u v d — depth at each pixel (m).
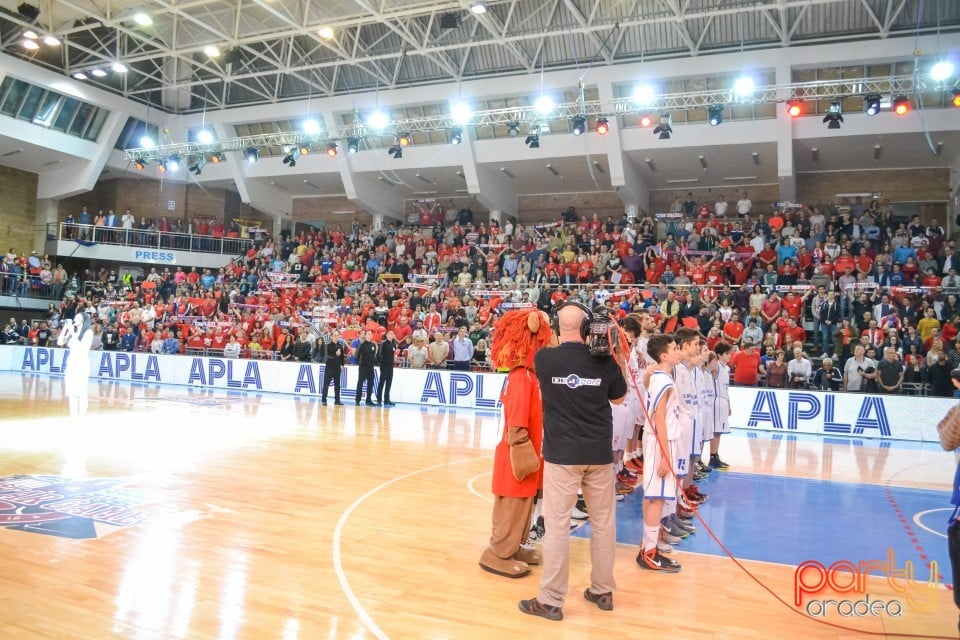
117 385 19.27
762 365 15.46
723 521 6.45
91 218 30.55
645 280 20.53
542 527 5.58
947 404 13.47
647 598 4.30
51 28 21.03
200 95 27.91
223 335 21.59
